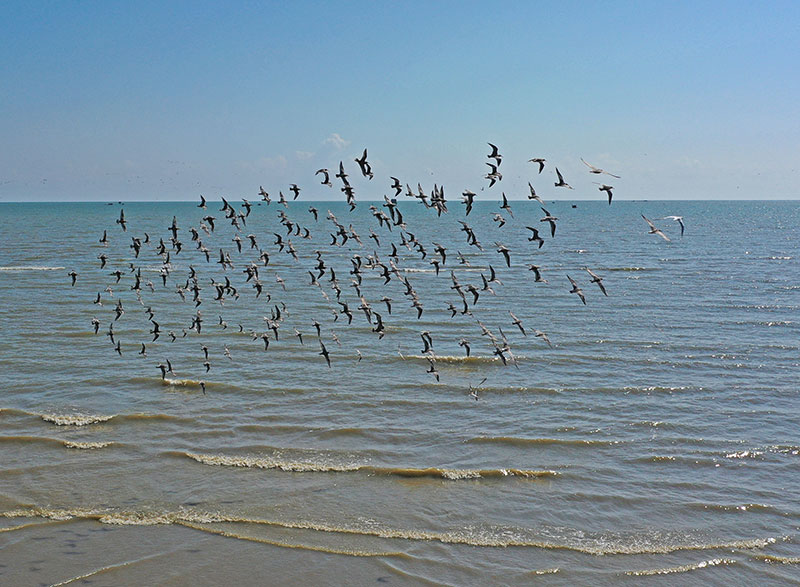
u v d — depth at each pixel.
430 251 130.00
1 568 27.25
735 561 28.22
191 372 50.31
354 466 35.75
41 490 33.06
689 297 79.50
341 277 96.44
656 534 30.00
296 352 55.62
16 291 82.38
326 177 41.38
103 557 28.19
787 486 33.69
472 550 28.92
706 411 42.69
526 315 69.56
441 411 43.00
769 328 63.66
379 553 28.70
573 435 39.38
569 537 29.84
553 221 35.38
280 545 29.17
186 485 33.81
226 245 140.75
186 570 27.45
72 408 43.16
